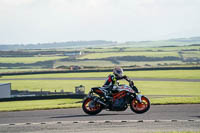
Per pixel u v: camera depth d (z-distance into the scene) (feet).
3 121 87.04
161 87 502.38
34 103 329.72
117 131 69.67
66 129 73.41
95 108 91.15
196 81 569.64
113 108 89.76
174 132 65.92
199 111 91.81
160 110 94.73
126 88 89.71
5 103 338.95
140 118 83.82
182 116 85.15
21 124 80.74
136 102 92.58
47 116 92.12
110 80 90.27
